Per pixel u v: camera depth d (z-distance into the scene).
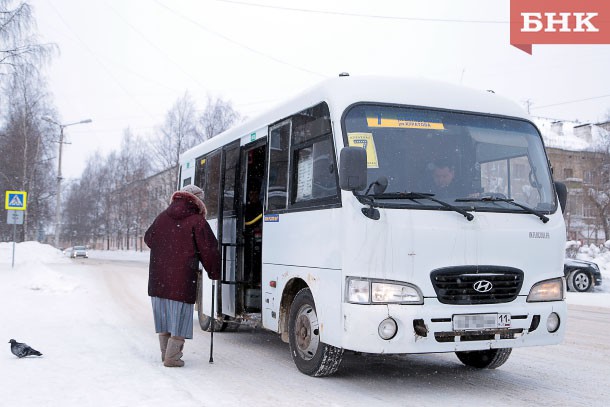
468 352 7.10
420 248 5.44
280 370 6.64
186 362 6.99
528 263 5.79
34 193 51.97
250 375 6.31
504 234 5.72
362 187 5.35
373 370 6.78
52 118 45.22
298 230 6.50
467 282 5.50
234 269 8.30
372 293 5.32
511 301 5.64
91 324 9.86
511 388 5.97
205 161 10.27
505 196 6.04
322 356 6.00
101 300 14.23
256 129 8.03
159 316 6.68
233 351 7.91
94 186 85.81
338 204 5.68
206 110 50.31
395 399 5.42
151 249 6.75
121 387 5.51
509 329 5.54
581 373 6.76
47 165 51.09
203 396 5.25
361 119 5.89
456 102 6.32
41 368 6.25
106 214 80.19
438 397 5.54
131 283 20.16
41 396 5.16
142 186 64.88
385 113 5.98
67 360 6.71
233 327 9.95
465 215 5.61
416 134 5.95
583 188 43.16
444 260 5.49
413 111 6.08
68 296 14.78
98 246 98.75
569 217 47.09
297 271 6.45
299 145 6.71
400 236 5.41
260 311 7.78
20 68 24.89
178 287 6.54
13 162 44.22
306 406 5.05
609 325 11.18
